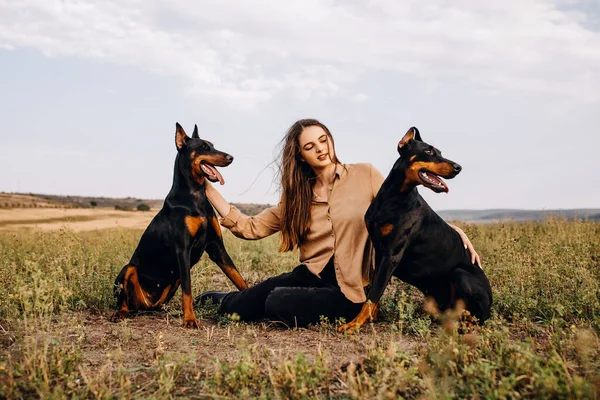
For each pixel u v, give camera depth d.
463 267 5.36
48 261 7.61
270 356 3.98
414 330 4.92
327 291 5.32
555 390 3.01
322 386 3.49
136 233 11.76
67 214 27.53
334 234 5.41
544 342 4.44
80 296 6.16
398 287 6.44
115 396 3.42
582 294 5.48
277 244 11.22
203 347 4.54
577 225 10.14
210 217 5.87
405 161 5.12
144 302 5.94
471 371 3.30
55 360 3.81
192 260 6.04
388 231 5.16
